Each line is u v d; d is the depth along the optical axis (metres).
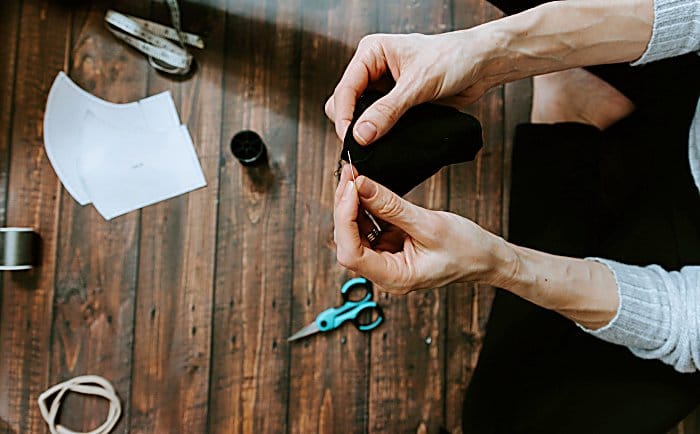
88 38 0.96
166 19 0.96
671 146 0.81
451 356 0.96
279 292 0.96
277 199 0.96
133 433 0.94
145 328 0.95
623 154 0.87
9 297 0.95
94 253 0.95
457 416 0.96
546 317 0.85
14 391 0.94
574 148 0.88
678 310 0.69
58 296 0.95
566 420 0.82
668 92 0.81
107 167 0.96
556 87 0.90
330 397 0.95
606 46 0.66
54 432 0.93
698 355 0.70
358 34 0.98
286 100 0.97
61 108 0.96
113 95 0.96
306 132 0.97
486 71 0.65
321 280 0.96
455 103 0.68
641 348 0.73
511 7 0.80
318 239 0.96
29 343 0.94
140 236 0.96
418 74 0.62
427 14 0.99
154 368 0.95
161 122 0.96
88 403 0.94
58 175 0.95
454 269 0.62
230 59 0.97
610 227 0.88
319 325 0.94
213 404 0.95
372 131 0.59
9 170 0.95
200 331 0.95
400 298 0.96
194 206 0.96
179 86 0.97
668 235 0.79
